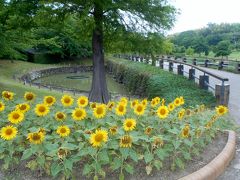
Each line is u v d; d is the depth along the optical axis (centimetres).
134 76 1917
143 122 484
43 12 1171
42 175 399
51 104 509
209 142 510
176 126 481
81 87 2373
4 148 409
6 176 403
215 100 969
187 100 980
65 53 4275
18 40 1375
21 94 1366
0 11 1230
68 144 386
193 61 2688
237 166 466
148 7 1214
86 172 370
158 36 1305
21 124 468
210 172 411
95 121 467
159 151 393
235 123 733
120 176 378
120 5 1133
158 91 1276
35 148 382
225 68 2281
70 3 1134
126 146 377
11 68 2909
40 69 3212
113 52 1423
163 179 392
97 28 1238
